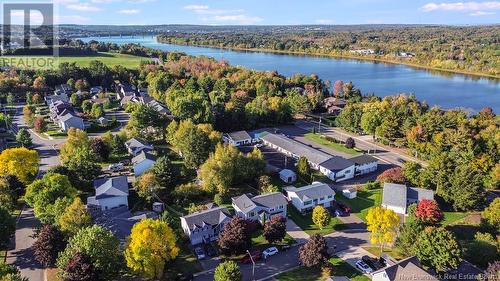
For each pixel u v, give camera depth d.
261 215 76.31
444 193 87.06
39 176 95.12
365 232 76.25
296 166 104.75
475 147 105.56
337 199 90.31
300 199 83.12
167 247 60.16
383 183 95.00
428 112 140.62
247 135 126.94
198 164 100.12
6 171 85.31
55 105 150.38
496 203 74.50
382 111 136.50
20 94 175.75
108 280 58.06
